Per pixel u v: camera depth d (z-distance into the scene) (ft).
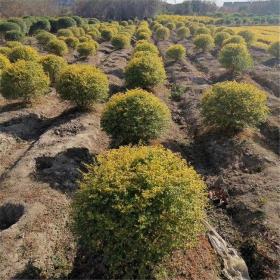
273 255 26.17
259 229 28.78
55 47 94.73
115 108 38.73
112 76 76.33
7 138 44.32
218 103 43.39
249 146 41.63
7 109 53.78
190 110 56.65
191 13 329.11
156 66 61.93
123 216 19.58
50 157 38.19
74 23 163.22
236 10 367.25
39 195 31.37
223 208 32.83
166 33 152.87
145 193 19.74
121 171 21.36
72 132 44.93
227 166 39.11
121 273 20.80
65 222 28.71
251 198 32.73
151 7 267.39
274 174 36.24
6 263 24.20
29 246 25.64
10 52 70.49
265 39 142.41
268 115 53.62
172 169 22.20
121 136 38.75
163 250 19.84
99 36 148.87
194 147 45.24
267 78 76.64
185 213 20.22
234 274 24.04
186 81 76.95
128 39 122.01
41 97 58.90
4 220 29.86
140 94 39.81
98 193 20.61
